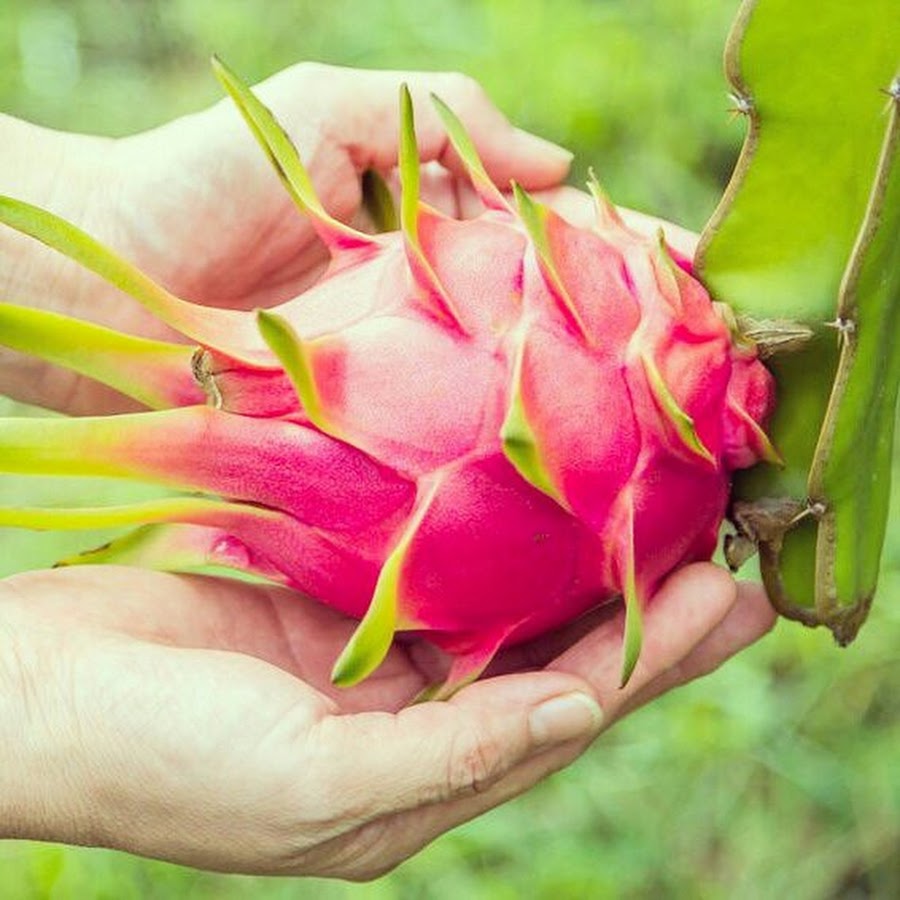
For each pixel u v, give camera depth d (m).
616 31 1.07
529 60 1.07
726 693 0.91
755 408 0.61
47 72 1.21
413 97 0.73
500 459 0.56
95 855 0.89
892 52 0.57
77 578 0.63
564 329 0.57
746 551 0.63
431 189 0.75
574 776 0.92
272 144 0.60
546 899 0.88
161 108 1.18
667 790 0.91
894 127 0.55
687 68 1.06
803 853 0.89
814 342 0.61
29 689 0.59
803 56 0.58
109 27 1.23
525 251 0.58
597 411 0.57
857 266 0.56
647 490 0.58
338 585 0.58
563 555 0.57
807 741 0.91
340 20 1.16
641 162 1.06
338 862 0.62
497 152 0.74
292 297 0.76
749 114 0.59
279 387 0.58
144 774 0.59
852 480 0.60
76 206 0.74
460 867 0.90
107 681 0.59
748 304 0.61
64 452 0.56
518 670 0.64
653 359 0.57
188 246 0.74
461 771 0.59
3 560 1.00
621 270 0.59
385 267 0.58
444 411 0.56
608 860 0.89
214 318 0.58
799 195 0.60
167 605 0.64
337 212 0.75
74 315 0.74
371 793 0.59
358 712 0.65
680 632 0.62
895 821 0.89
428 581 0.57
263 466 0.57
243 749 0.58
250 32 1.18
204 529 0.64
